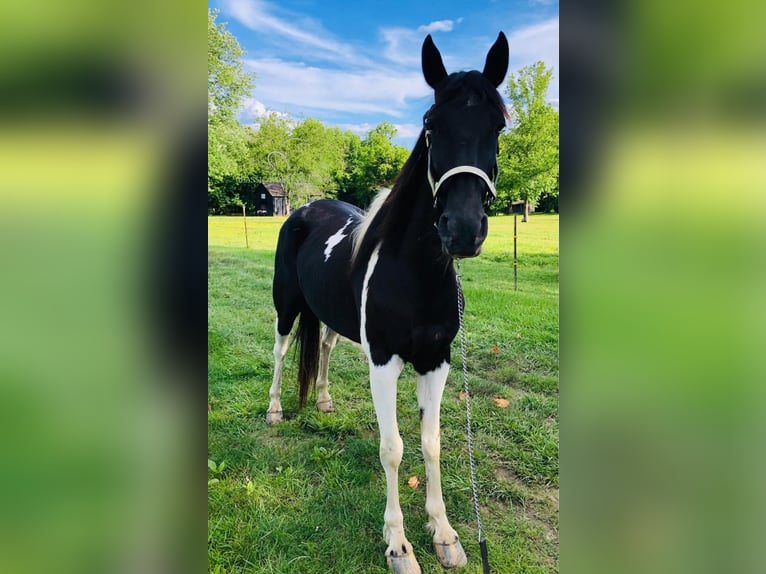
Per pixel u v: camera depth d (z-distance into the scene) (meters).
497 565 1.69
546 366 3.31
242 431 2.58
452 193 1.36
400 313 1.62
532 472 2.19
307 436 2.54
